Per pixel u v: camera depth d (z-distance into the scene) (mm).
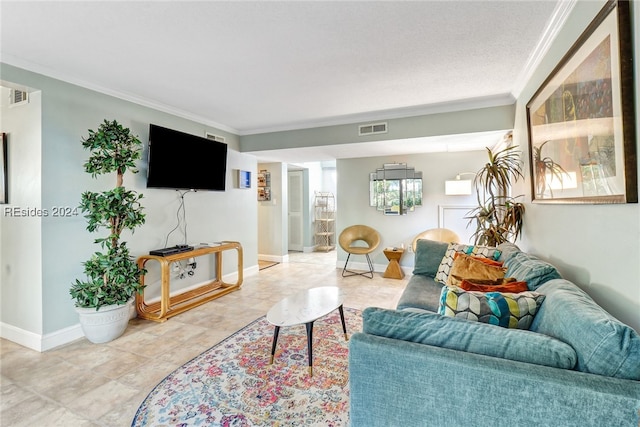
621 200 1199
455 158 4758
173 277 3705
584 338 936
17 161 2625
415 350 1038
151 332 2805
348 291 4121
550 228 2078
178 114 3691
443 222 4848
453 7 1761
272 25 1923
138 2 1685
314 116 3930
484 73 2645
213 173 3965
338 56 2336
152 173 3170
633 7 1120
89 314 2490
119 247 2709
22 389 1963
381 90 3031
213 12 1782
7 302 2697
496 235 2939
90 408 1780
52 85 2545
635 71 1121
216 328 2893
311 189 7746
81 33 1995
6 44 2127
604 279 1396
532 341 989
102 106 2914
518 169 3010
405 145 4168
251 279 4793
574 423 853
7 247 2688
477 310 1280
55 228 2566
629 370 852
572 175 1629
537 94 2199
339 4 1721
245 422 1649
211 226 4238
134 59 2367
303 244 7617
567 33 1778
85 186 2781
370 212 5293
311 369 2086
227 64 2459
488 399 936
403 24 1922
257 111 3723
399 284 4473
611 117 1250
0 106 2730
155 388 1961
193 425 1636
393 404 1061
